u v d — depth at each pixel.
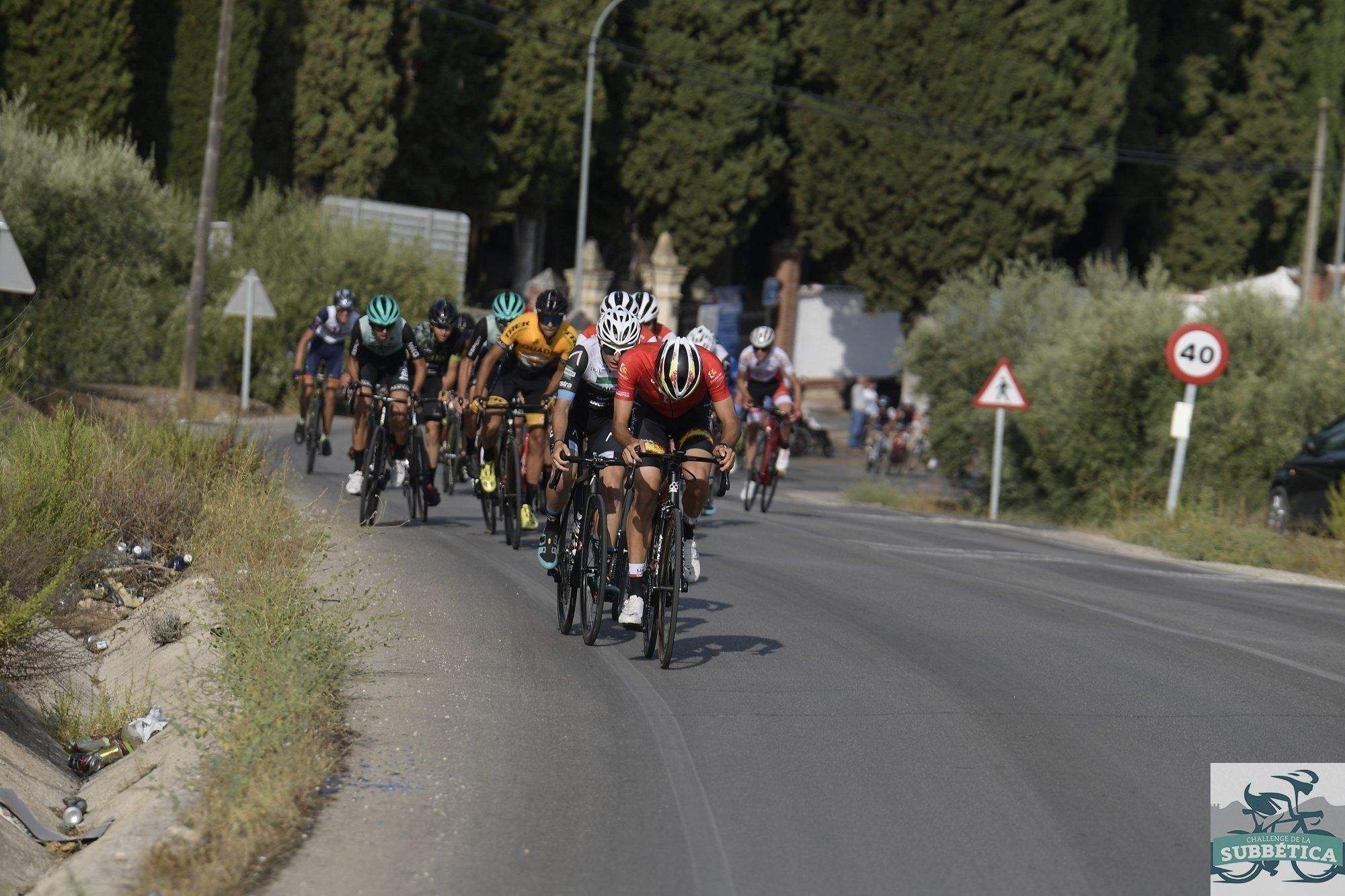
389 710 16.84
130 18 82.88
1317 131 129.38
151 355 78.12
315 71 97.06
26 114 61.56
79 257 58.22
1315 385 49.22
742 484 65.50
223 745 14.42
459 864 12.14
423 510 33.81
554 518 23.36
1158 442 52.50
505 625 22.16
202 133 88.50
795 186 125.75
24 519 21.44
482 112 109.75
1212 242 125.88
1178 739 16.53
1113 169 116.00
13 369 29.05
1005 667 20.44
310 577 24.06
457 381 34.69
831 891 11.70
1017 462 60.69
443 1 105.31
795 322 128.38
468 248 120.12
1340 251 97.06
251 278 66.44
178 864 11.80
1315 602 29.80
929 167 110.38
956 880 12.00
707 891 11.65
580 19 113.69
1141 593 29.66
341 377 43.75
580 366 21.47
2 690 18.28
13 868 13.30
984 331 64.75
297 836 12.66
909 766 15.27
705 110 121.12
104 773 16.75
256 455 32.12
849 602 26.05
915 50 110.19
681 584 19.25
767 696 18.17
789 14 123.81
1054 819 13.63
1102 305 56.94
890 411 97.12
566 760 15.20
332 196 95.81
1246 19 129.12
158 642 21.03
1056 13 107.56
